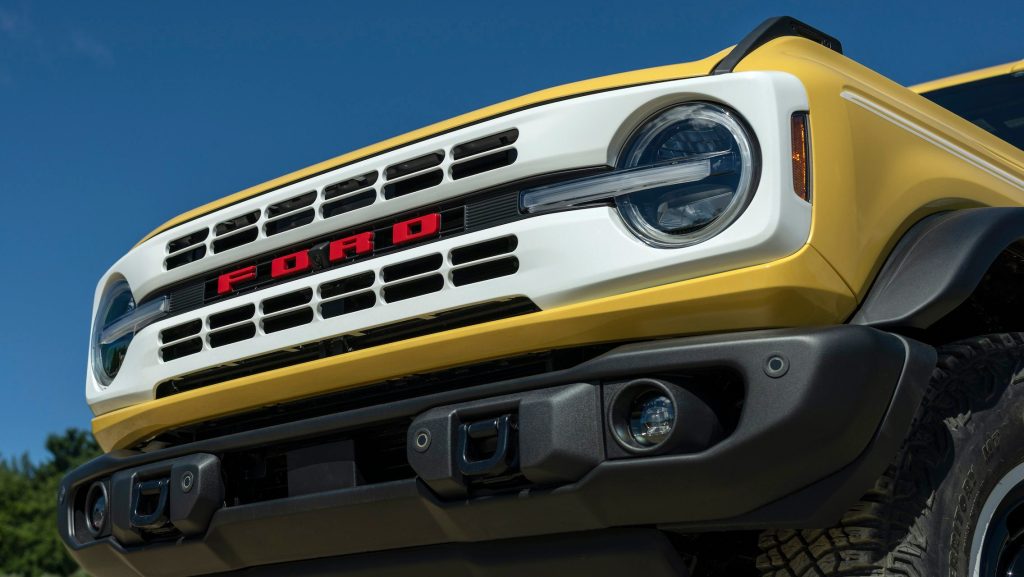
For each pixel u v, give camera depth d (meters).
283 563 2.64
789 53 2.39
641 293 2.15
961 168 2.70
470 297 2.33
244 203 2.85
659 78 2.34
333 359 2.50
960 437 2.33
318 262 2.62
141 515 2.72
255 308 2.70
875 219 2.27
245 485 2.70
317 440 2.52
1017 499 2.46
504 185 2.36
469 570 2.35
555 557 2.23
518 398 2.17
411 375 2.43
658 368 2.07
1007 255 2.64
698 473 2.02
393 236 2.51
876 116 2.44
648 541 2.13
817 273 2.09
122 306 3.17
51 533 39.97
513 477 2.19
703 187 2.16
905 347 2.11
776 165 2.11
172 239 3.00
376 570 2.49
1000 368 2.48
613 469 2.07
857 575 2.15
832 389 1.97
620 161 2.28
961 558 2.24
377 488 2.35
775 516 2.04
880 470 2.09
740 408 2.14
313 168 2.80
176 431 2.92
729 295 2.08
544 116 2.34
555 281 2.23
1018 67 4.18
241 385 2.65
